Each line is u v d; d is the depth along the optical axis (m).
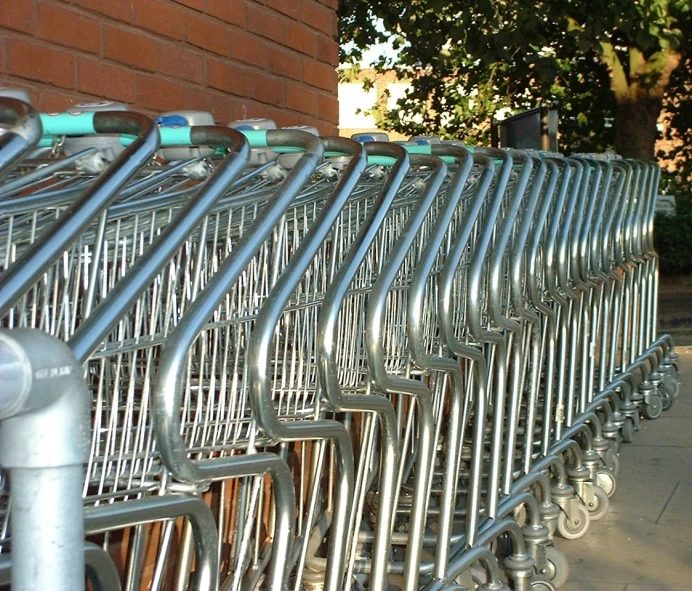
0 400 1.25
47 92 3.63
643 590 4.05
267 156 2.76
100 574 1.76
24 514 1.34
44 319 2.19
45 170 2.13
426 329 3.53
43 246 1.58
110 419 2.29
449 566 3.37
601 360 5.76
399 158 2.75
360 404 2.65
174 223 1.88
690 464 5.82
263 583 3.18
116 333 2.52
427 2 11.77
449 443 3.33
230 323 2.62
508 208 3.77
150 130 1.86
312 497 2.96
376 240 3.23
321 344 2.48
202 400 2.72
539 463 4.41
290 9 5.39
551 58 12.39
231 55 4.82
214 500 3.14
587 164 5.07
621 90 16.52
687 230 19.08
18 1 3.49
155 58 4.24
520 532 3.87
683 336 11.52
